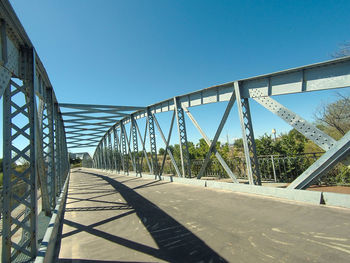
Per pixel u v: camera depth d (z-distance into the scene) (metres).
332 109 11.02
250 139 7.45
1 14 2.85
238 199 6.66
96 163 48.47
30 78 3.65
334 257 2.87
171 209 6.25
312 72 5.55
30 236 3.23
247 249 3.31
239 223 4.50
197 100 10.03
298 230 3.85
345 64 4.96
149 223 5.16
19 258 3.24
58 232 5.07
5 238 2.83
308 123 5.53
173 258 3.28
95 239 4.43
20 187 6.93
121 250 3.75
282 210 5.10
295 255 3.00
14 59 3.39
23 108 3.44
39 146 5.56
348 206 4.77
